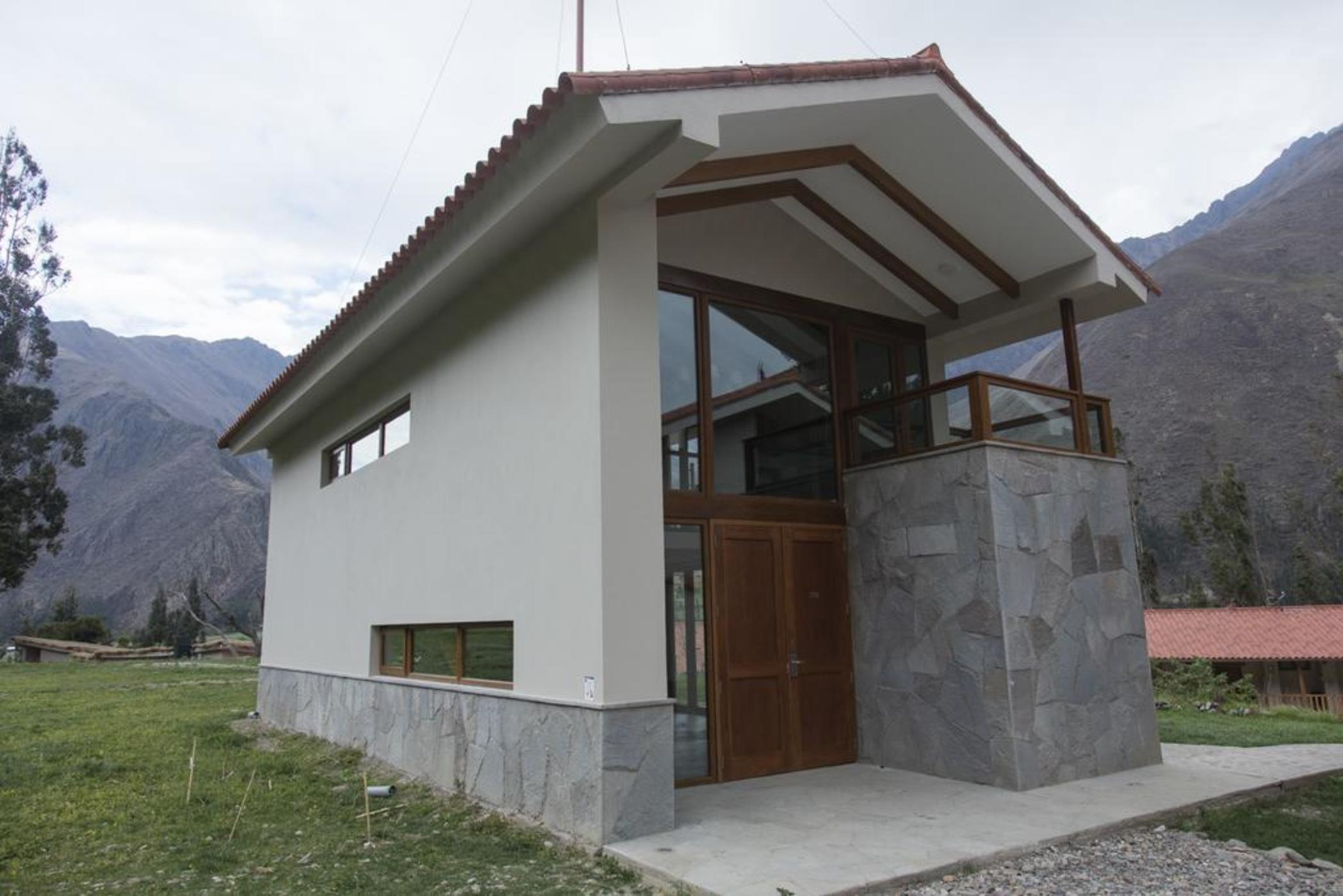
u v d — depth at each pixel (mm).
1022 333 9148
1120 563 7660
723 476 7309
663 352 7137
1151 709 7527
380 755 8477
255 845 5586
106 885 4840
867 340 8820
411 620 8250
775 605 7363
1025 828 5273
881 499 7715
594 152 5410
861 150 7266
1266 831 5453
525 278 6758
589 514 5676
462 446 7555
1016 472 6980
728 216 7801
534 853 5211
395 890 4547
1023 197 7414
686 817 5684
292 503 12336
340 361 9625
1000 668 6539
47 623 37219
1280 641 29094
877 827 5352
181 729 11047
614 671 5418
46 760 8703
